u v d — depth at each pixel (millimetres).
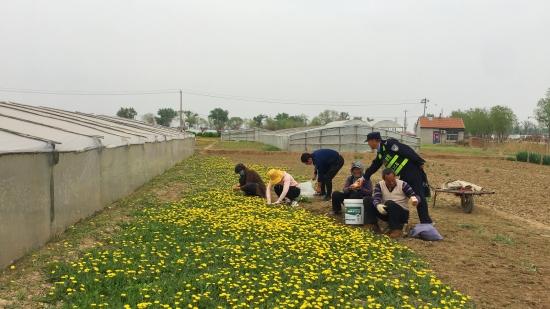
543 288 6406
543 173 25469
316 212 11367
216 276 6273
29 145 7258
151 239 8195
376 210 9391
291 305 5426
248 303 5594
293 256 7418
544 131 83125
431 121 89062
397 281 6293
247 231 8852
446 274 6891
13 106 15305
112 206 11570
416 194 8984
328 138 43375
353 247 7914
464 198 12016
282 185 12242
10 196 6570
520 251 8180
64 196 8641
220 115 122750
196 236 8391
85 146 9750
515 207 13594
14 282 5883
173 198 13375
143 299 5453
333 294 5930
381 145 9492
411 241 8727
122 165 13031
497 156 40625
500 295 6129
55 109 20359
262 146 52750
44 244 7688
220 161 29266
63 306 5152
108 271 6195
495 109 81750
